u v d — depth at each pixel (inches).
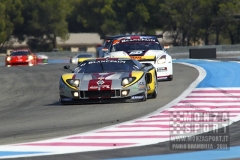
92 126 1368.1
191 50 4977.9
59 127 1375.5
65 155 1032.2
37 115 1620.3
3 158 1019.9
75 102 1770.4
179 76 2596.0
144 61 2349.9
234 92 1930.4
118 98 1739.7
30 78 2923.2
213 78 2383.1
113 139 1173.1
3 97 2193.7
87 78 1785.2
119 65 1877.5
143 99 1775.3
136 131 1258.6
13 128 1395.2
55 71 3307.1
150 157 994.1
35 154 1047.0
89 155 1026.7
